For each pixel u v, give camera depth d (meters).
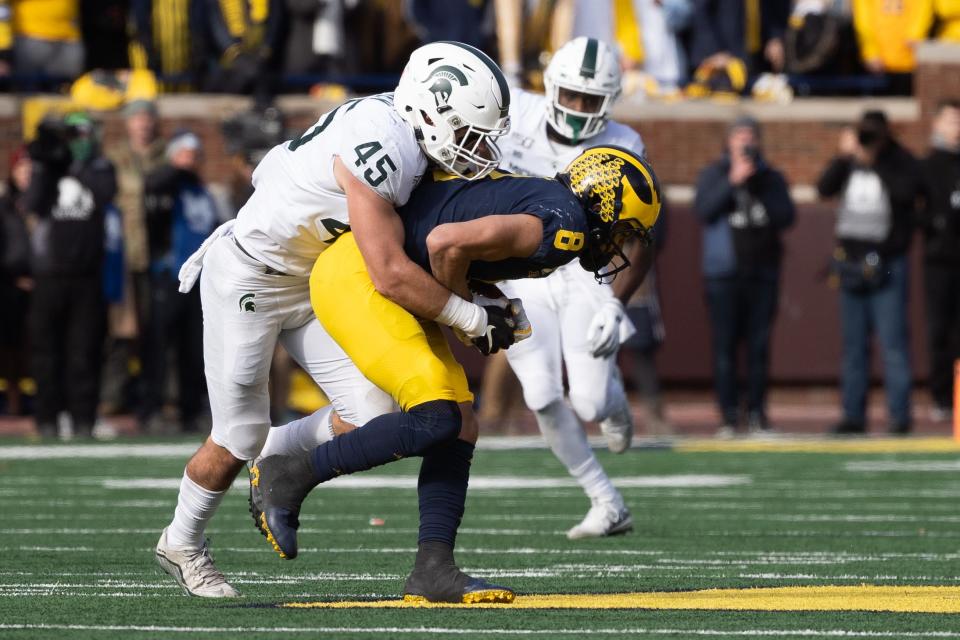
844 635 13.59
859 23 53.22
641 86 51.69
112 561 19.16
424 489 15.24
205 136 49.91
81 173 39.50
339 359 16.08
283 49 49.62
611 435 22.97
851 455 36.75
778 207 41.00
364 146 14.73
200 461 16.16
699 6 52.06
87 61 53.81
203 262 16.06
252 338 15.81
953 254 45.25
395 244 14.64
